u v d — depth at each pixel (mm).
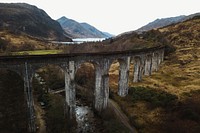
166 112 40156
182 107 39125
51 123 35562
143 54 59000
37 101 47875
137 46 96625
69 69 35438
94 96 48031
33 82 53781
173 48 97438
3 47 74625
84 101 53594
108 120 39750
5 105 34062
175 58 87000
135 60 60625
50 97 49156
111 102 49312
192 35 111000
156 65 76188
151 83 60875
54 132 33500
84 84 60219
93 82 56875
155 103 44562
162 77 66938
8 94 36281
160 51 80438
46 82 59312
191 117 35500
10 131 30703
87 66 68688
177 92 50125
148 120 38625
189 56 85250
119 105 47562
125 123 38750
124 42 111562
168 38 117250
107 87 44156
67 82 36719
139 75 62156
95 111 45812
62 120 35875
